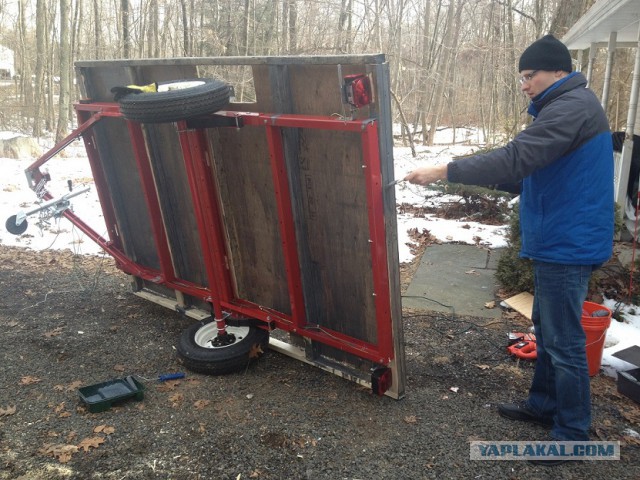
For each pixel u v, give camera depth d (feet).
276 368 13.39
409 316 16.11
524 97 56.65
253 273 13.73
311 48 58.90
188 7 72.59
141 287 18.01
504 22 62.64
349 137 10.38
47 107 75.41
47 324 16.30
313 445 10.45
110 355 14.35
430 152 59.57
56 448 10.52
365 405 11.67
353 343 11.96
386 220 10.26
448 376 12.77
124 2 70.69
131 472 9.86
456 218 27.07
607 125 8.97
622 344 13.76
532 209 9.43
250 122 11.19
